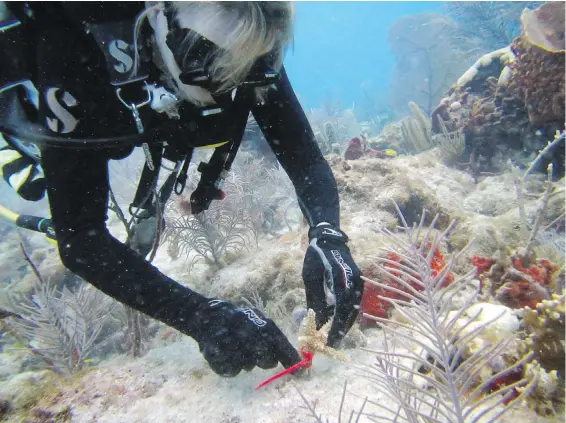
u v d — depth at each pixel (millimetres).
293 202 5328
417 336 1646
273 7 1259
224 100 1524
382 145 9234
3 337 3662
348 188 3590
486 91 6488
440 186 5008
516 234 3180
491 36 12695
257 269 3084
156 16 1323
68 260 1388
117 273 1410
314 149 1998
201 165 1810
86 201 1402
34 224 2758
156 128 1512
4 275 6051
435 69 13320
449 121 6855
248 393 1584
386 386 1297
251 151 6910
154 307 1453
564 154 4523
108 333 3543
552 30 4586
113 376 1847
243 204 4602
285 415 1439
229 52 1285
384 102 18406
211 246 3902
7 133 1359
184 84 1427
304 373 1608
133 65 1370
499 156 5605
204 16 1215
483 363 1152
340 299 1459
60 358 2699
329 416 1396
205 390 1656
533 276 2141
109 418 1597
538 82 4637
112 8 1339
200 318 1434
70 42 1342
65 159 1358
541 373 1387
